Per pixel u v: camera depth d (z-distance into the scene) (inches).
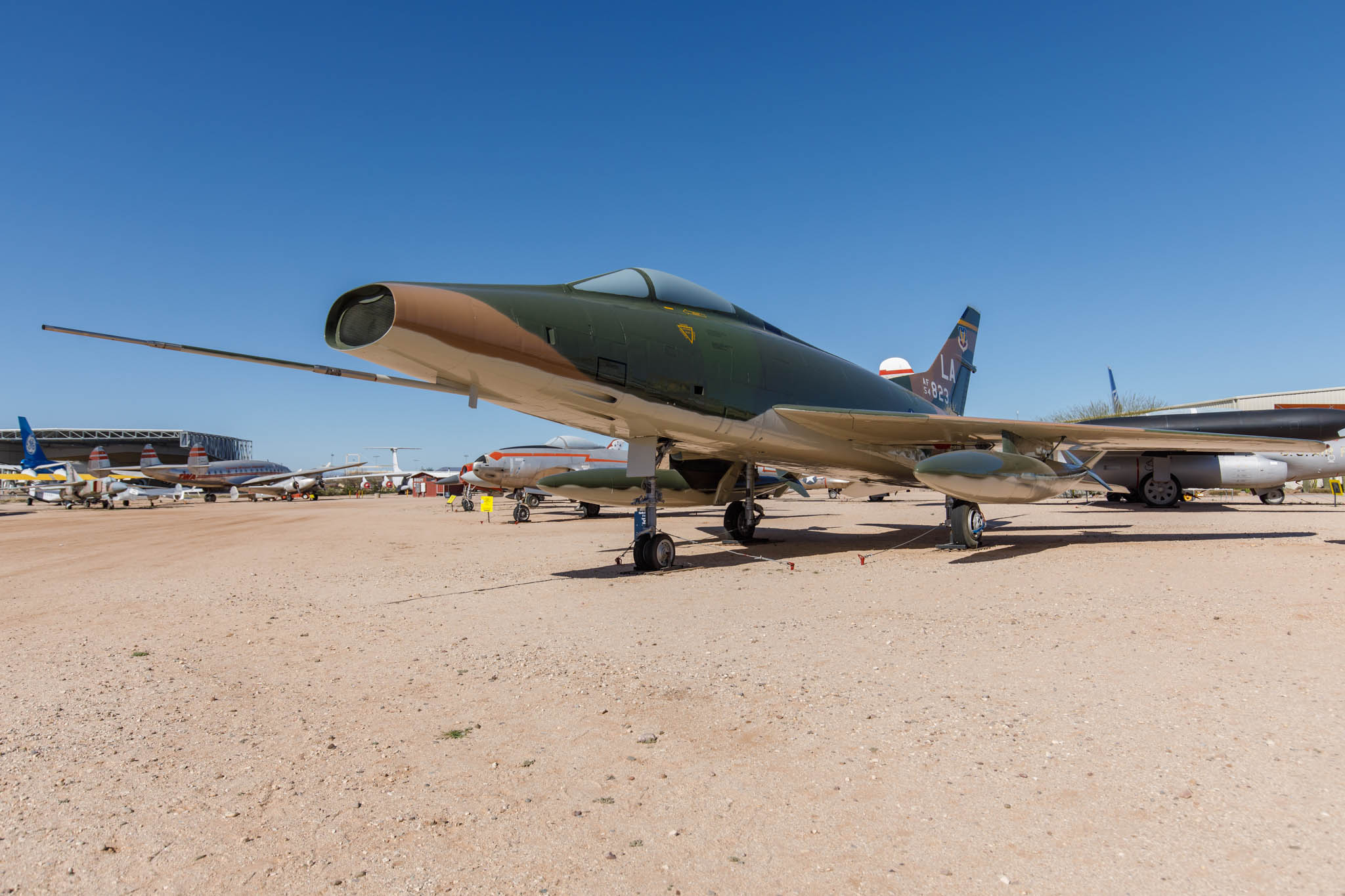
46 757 134.3
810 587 317.1
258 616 286.7
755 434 411.8
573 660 199.8
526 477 959.6
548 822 104.2
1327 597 254.7
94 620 283.4
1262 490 933.8
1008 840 95.3
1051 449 481.7
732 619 250.5
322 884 88.7
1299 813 99.2
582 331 328.2
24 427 2210.9
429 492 3324.3
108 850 98.7
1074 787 110.0
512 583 362.3
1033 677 168.9
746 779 117.6
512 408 348.2
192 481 2444.6
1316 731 129.3
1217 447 457.7
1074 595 275.4
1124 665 176.2
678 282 401.1
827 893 84.1
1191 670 169.9
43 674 198.5
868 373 527.2
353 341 274.8
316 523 1028.5
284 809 110.6
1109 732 132.1
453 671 191.9
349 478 3508.9
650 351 354.0
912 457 496.7
